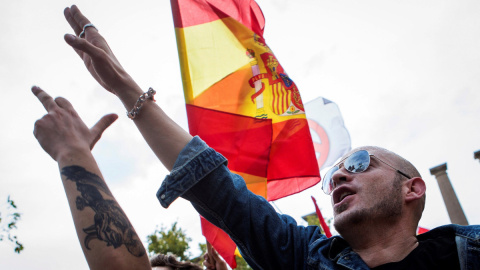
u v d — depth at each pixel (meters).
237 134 3.18
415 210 1.94
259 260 1.88
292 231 2.00
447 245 1.76
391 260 1.78
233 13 3.66
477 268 1.64
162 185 1.79
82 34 1.95
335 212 1.94
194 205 1.89
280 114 3.41
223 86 3.36
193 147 1.85
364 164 1.98
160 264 3.34
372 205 1.86
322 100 5.45
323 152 5.20
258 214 1.91
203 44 3.45
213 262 3.52
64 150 1.48
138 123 1.83
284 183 3.45
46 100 1.62
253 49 3.54
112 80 1.77
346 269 1.78
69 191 1.40
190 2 3.54
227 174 1.88
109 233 1.35
